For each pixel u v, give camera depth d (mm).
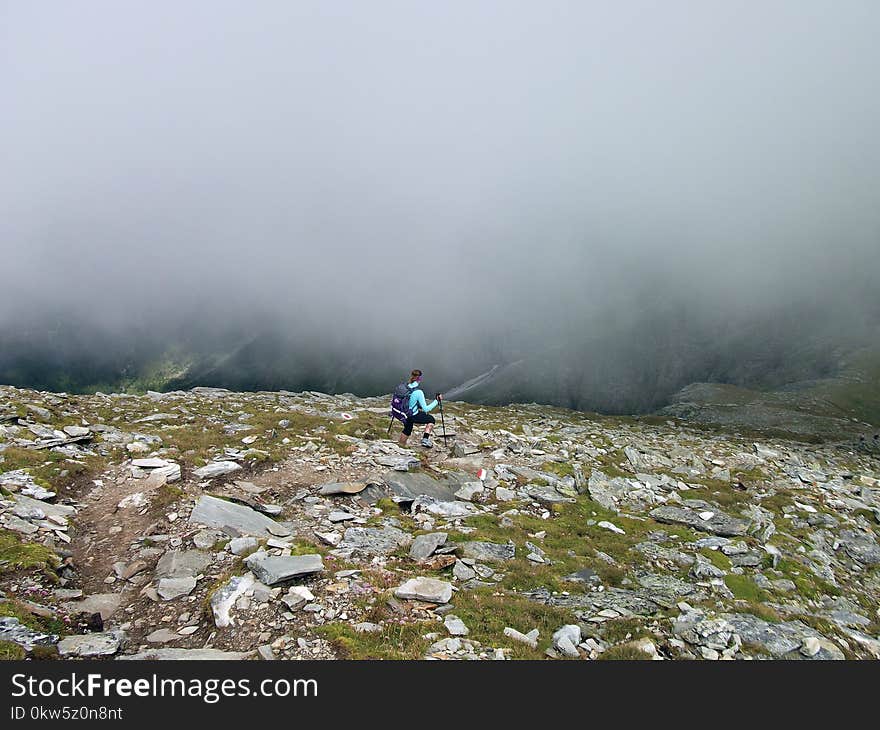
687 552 16797
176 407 33812
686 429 100125
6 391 31344
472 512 17188
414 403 24422
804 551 18859
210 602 9797
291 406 43688
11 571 10086
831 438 141750
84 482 16031
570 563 14398
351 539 13695
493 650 9367
